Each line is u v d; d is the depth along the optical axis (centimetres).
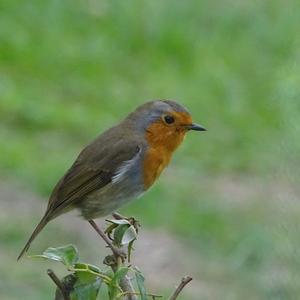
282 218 1289
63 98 1802
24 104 1723
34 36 1980
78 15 2064
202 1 2131
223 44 2056
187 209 1472
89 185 812
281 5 2111
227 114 1808
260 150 1659
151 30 2050
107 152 815
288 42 1988
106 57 1962
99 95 1830
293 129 1489
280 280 1212
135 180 822
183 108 832
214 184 1568
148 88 1891
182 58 2008
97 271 532
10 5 2039
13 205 1412
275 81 1838
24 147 1596
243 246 1339
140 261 1347
